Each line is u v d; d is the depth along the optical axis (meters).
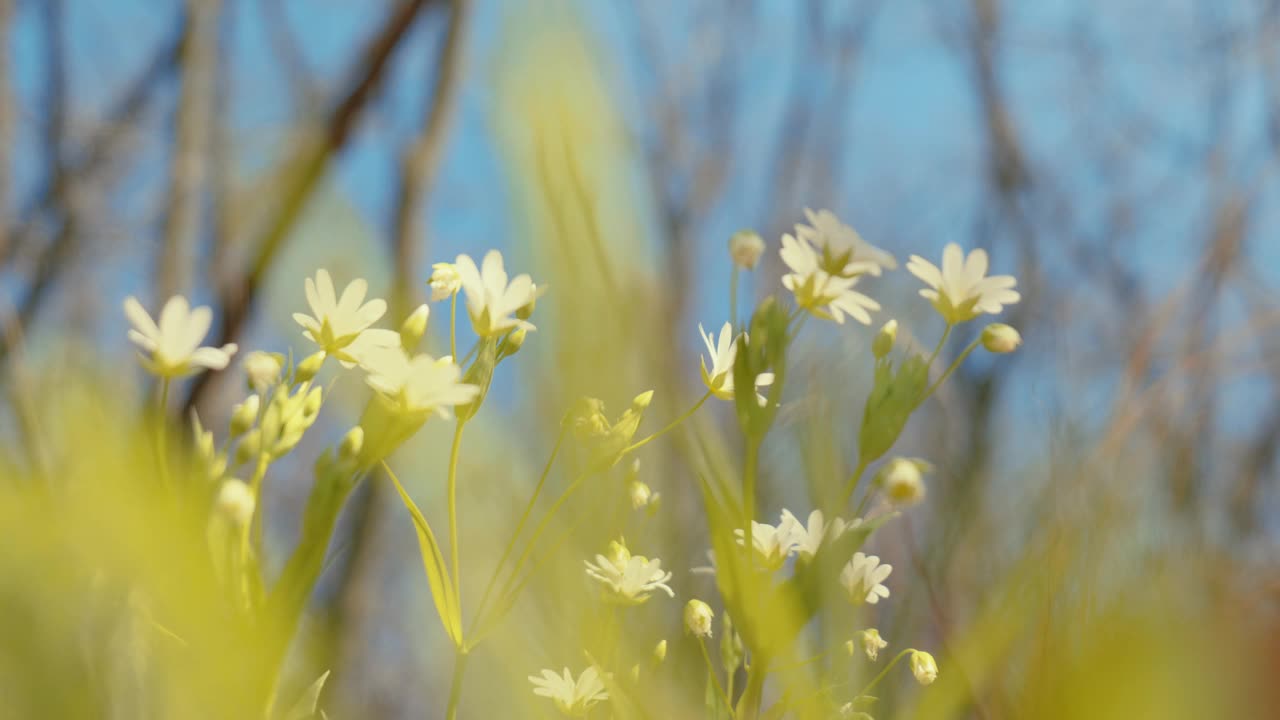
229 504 0.49
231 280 1.05
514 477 0.46
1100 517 0.43
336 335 0.54
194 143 2.64
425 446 0.46
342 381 0.53
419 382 0.52
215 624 0.37
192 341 0.54
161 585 0.33
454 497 0.46
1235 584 0.38
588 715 0.51
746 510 0.51
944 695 0.46
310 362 0.55
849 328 0.48
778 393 0.54
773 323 0.55
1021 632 0.43
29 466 0.28
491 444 0.45
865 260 0.56
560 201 0.44
